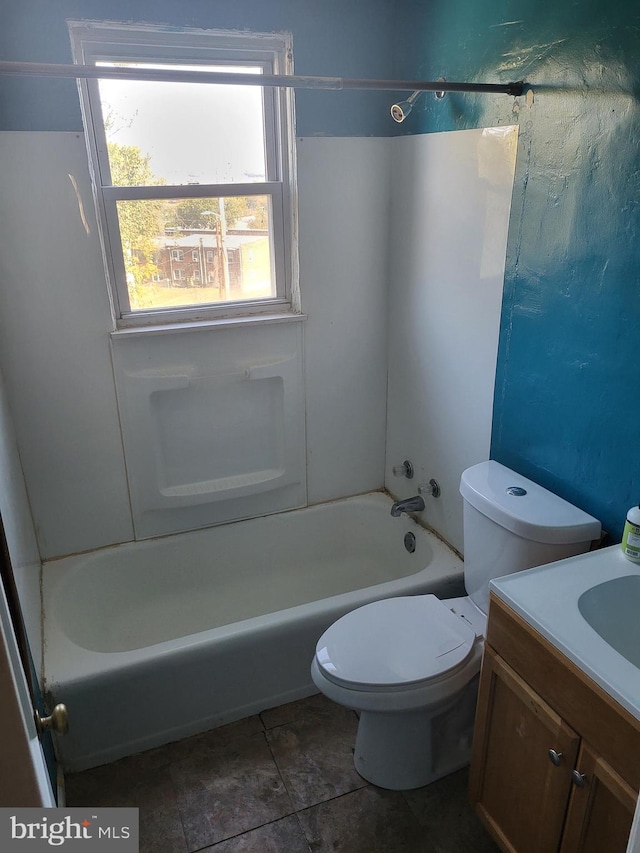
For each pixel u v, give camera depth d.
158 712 1.95
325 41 2.16
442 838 1.69
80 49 1.95
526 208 1.73
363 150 2.35
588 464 1.65
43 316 2.12
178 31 1.99
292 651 2.07
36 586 2.09
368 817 1.75
